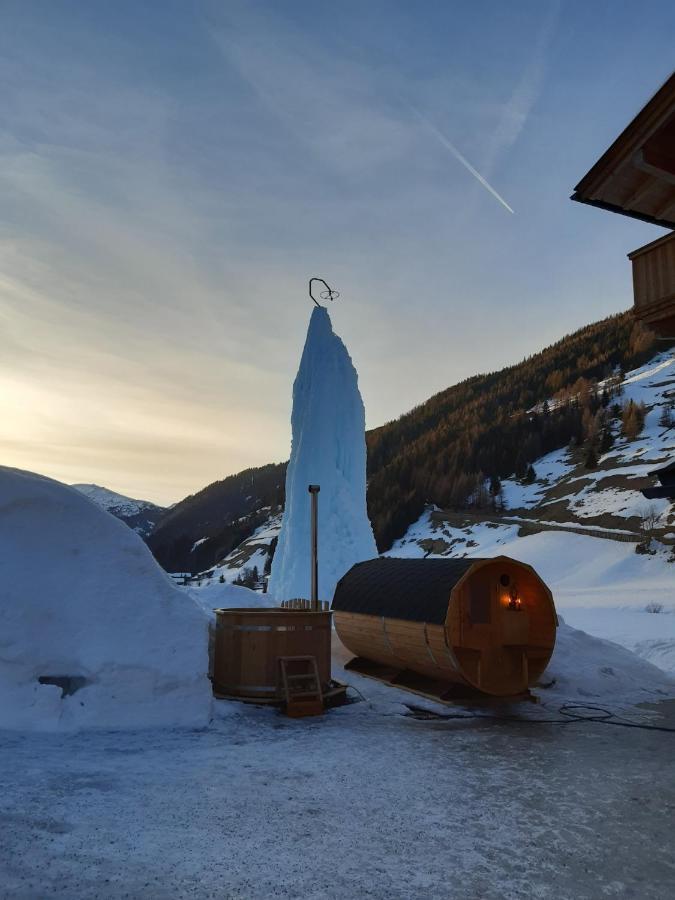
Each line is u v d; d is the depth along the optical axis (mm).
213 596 14109
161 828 4402
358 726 8203
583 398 123125
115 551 8812
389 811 4945
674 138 7281
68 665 7652
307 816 4777
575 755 6895
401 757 6648
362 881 3736
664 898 3643
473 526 89625
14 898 3312
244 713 8586
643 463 86438
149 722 7613
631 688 11344
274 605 14289
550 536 75438
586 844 4398
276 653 9172
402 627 9945
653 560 60594
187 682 8016
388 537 97438
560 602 43781
